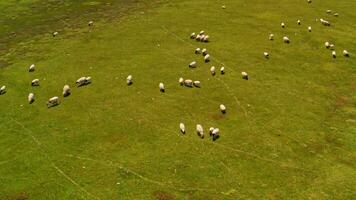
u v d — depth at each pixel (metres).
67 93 33.03
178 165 25.78
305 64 37.62
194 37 42.06
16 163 26.47
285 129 29.08
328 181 24.69
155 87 33.75
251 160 26.25
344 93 33.53
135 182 24.56
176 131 28.77
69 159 26.55
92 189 24.17
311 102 32.19
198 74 35.53
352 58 38.81
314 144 27.70
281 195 23.67
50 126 29.66
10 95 33.66
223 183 24.48
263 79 35.06
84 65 37.44
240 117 30.20
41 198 23.72
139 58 38.25
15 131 29.42
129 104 31.69
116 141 27.95
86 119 30.19
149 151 26.98
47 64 38.06
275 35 42.97
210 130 28.38
